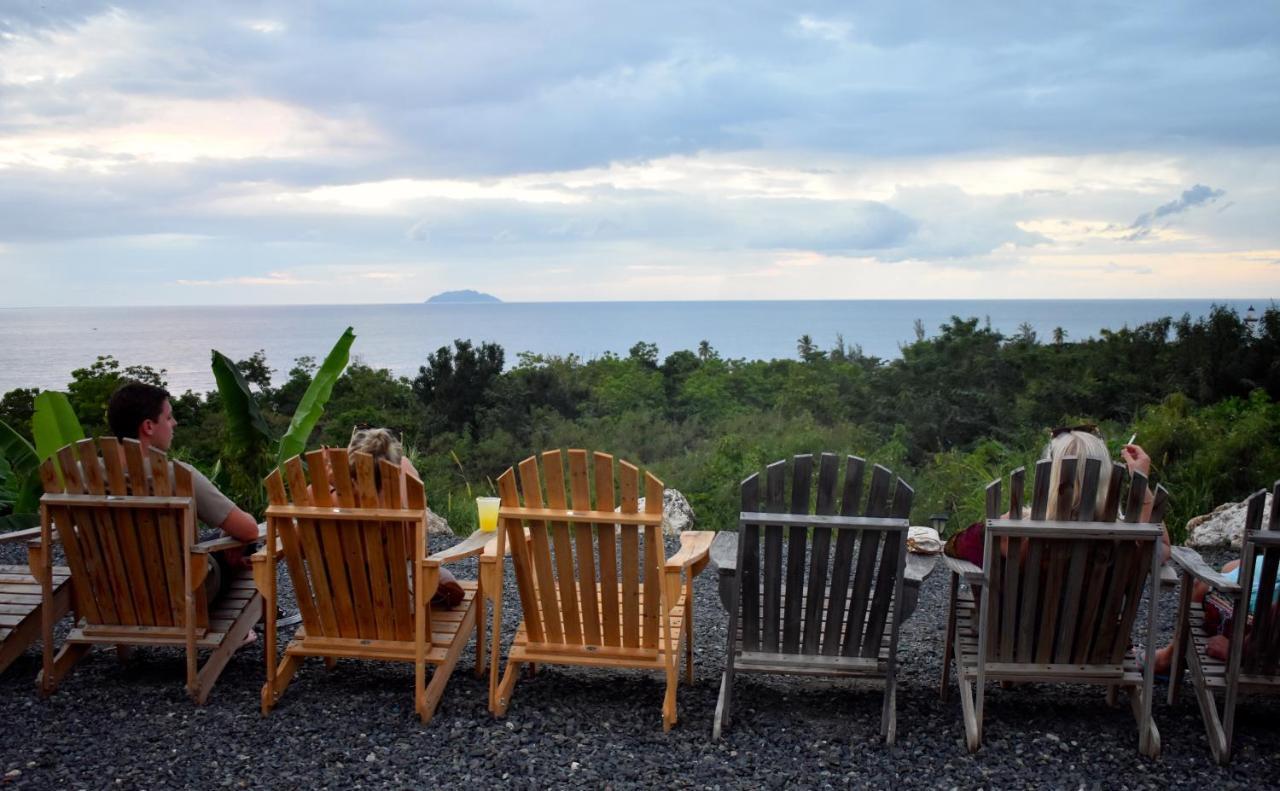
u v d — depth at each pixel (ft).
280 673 12.53
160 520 12.24
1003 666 11.61
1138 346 63.36
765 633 12.10
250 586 13.62
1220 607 12.25
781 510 11.64
